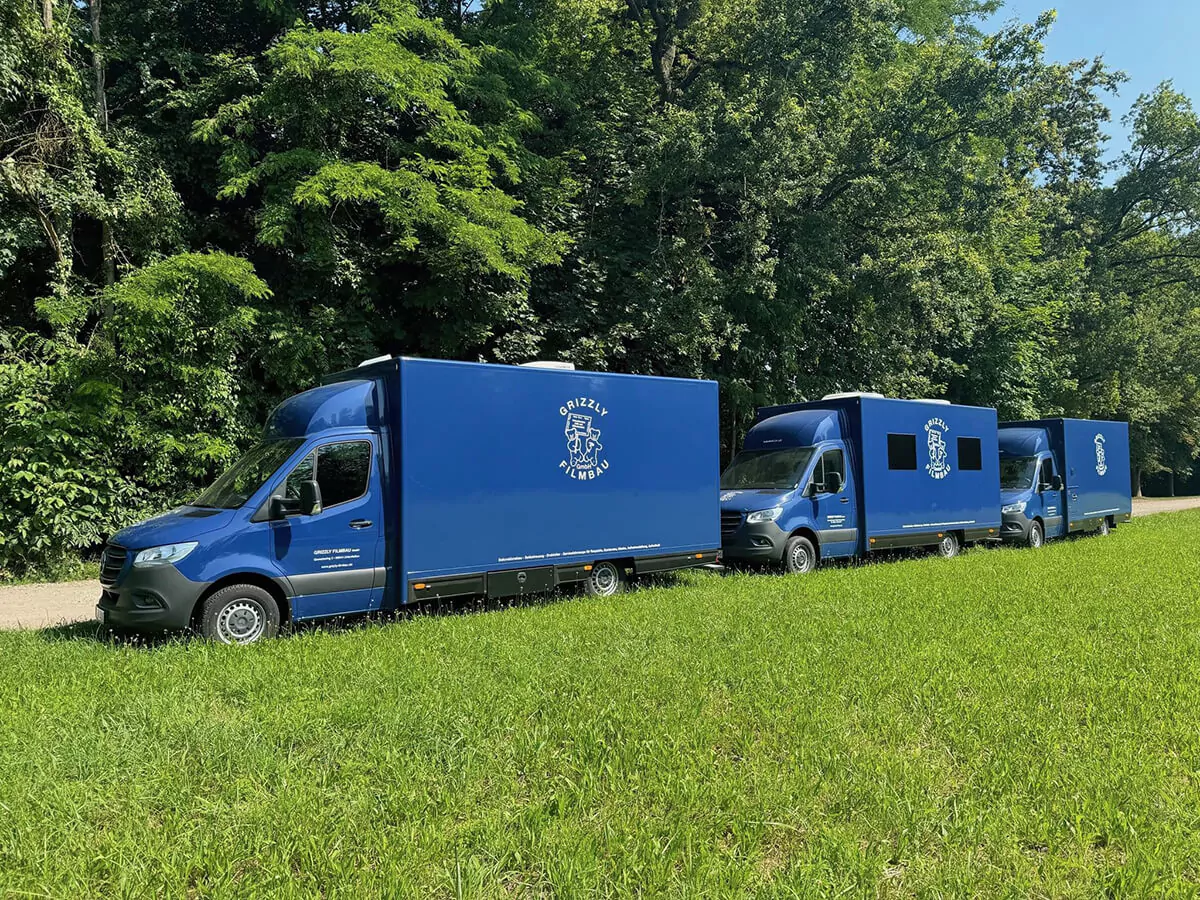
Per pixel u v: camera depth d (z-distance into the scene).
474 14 19.73
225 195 14.33
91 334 14.57
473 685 5.77
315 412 8.59
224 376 14.05
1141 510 30.09
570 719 5.05
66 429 12.91
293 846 3.42
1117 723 5.02
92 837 3.56
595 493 10.45
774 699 5.46
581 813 3.80
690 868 3.24
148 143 15.02
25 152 13.97
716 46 21.59
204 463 13.98
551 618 8.58
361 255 15.62
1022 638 7.46
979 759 4.45
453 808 3.80
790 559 12.84
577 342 17.69
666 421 11.33
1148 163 37.62
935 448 15.58
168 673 6.25
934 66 20.09
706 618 8.48
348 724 5.00
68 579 12.49
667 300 17.58
